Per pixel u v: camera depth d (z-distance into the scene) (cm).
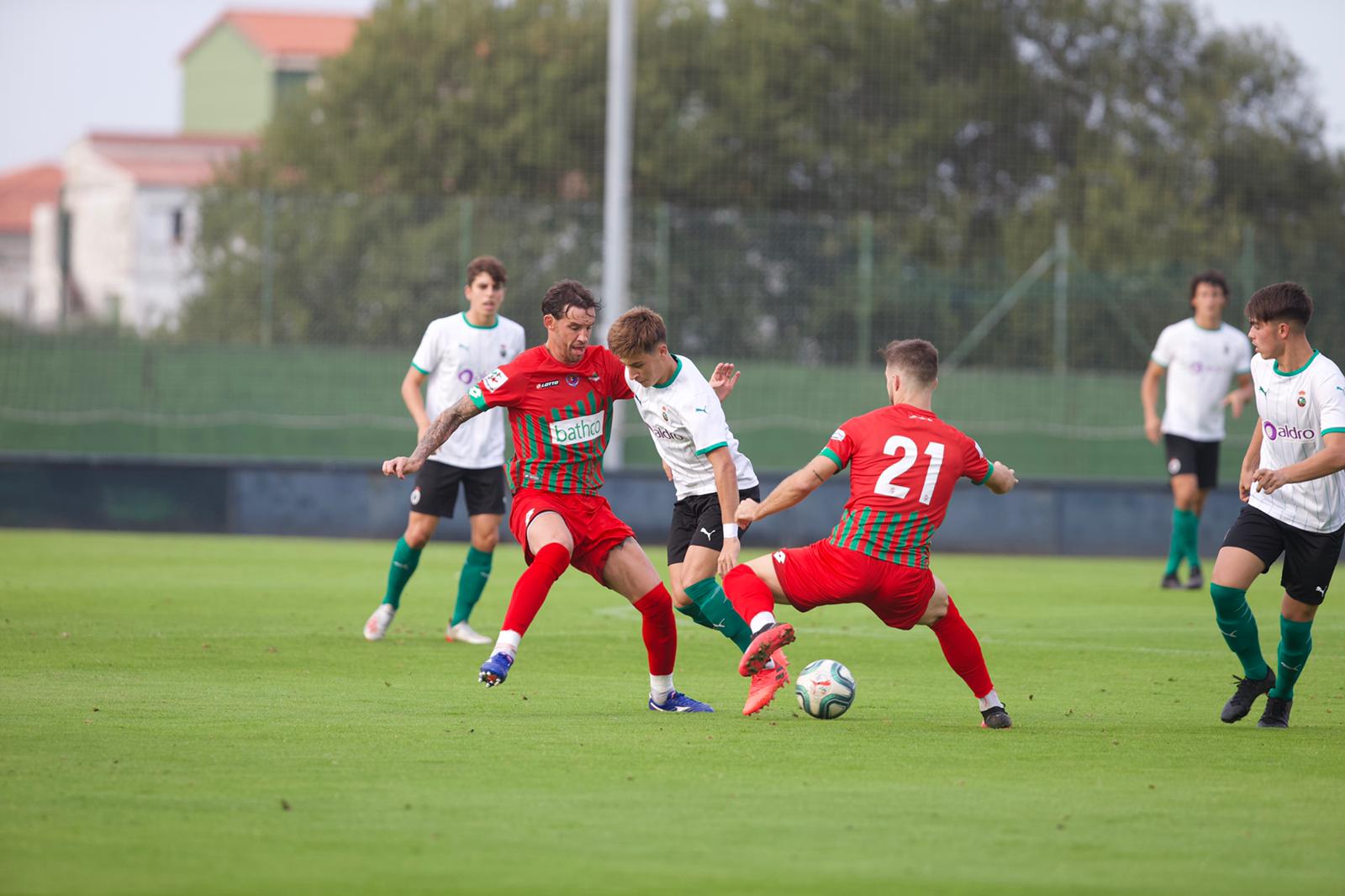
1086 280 8419
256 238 8094
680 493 2459
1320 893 1362
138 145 18962
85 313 8181
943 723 2278
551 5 11681
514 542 6488
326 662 2884
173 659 2881
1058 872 1421
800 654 3159
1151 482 6588
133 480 6719
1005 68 11381
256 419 8125
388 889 1341
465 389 3353
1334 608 4184
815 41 11488
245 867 1403
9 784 1728
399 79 11600
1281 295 2281
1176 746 2094
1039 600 4384
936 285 8356
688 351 8194
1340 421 2195
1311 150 10638
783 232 8231
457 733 2114
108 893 1319
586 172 11362
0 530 6638
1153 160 10612
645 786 1772
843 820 1611
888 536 2156
